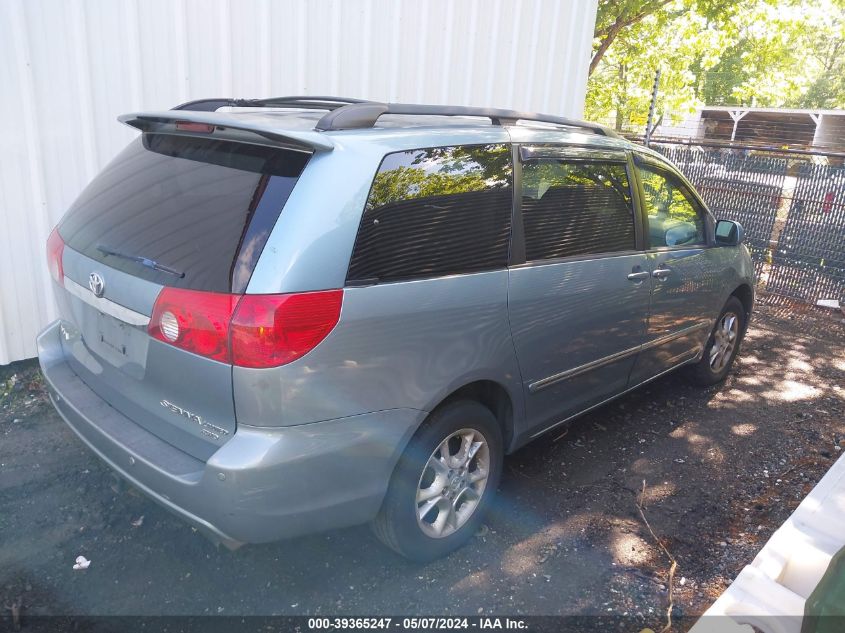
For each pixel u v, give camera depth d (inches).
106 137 181.9
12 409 165.0
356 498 101.0
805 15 651.5
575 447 167.5
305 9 204.7
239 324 87.3
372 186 99.2
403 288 101.6
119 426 104.3
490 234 117.8
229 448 89.6
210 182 100.3
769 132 1295.5
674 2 561.9
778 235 342.3
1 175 169.5
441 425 111.1
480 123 126.3
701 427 183.9
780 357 249.6
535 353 128.3
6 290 176.7
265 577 114.0
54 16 166.9
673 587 119.0
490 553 124.6
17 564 113.0
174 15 183.8
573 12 276.2
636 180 155.9
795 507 146.9
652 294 159.2
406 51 231.3
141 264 98.0
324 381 92.8
